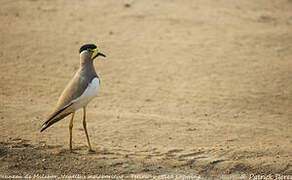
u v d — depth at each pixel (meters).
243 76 16.55
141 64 17.53
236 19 23.12
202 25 21.81
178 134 11.59
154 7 24.02
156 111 13.52
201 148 10.64
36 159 9.85
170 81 16.11
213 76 16.53
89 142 10.37
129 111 13.43
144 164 9.75
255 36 20.73
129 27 21.16
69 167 9.55
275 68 17.28
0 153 10.01
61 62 17.45
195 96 14.83
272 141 11.20
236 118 13.11
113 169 9.50
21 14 22.06
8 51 18.05
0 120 12.16
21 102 13.84
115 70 16.97
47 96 14.54
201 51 18.78
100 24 21.34
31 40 19.19
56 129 11.84
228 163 9.82
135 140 11.12
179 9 23.98
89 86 10.02
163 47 19.11
